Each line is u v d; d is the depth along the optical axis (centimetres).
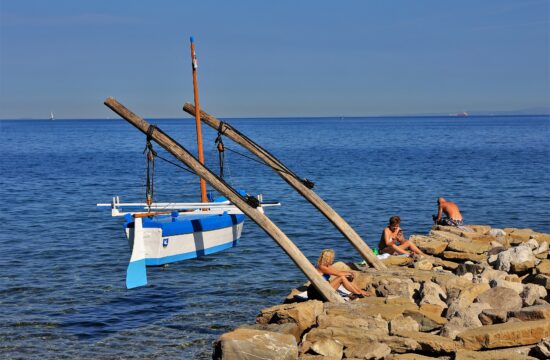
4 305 1722
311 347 1070
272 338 1061
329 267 1363
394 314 1162
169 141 1342
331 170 5916
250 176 5656
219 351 1066
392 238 1684
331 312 1200
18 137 16275
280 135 16675
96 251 2441
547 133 16162
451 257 1596
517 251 1438
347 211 3397
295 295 1412
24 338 1466
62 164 7175
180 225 2038
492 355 948
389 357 1002
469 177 5062
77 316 1628
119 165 7075
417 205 3588
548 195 3894
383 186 4544
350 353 1049
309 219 3136
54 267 2172
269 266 2141
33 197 4212
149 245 1967
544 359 950
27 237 2745
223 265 2150
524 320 1075
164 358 1344
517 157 7306
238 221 2361
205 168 1332
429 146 10356
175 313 1648
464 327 1086
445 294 1271
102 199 4109
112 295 1822
